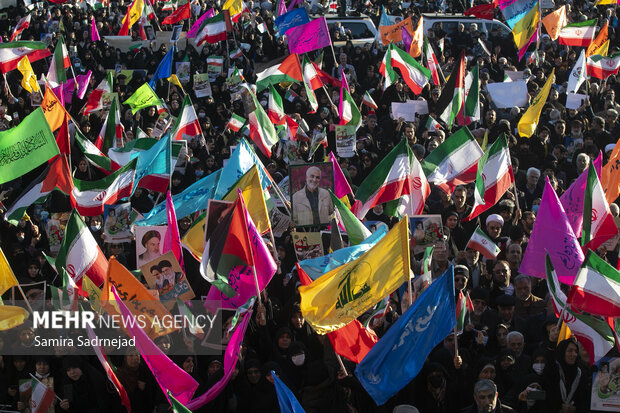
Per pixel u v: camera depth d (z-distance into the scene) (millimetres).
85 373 8398
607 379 7484
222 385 8023
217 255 8836
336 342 8555
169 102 18719
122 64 22734
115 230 11031
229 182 10781
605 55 18109
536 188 12930
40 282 9742
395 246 7965
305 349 8773
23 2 28281
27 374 8672
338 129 13977
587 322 8133
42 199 11438
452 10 27125
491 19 23422
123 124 16578
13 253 11070
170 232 9727
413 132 14352
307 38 18812
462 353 8438
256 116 13898
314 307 8258
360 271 8125
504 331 8633
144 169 11742
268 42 23078
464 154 11984
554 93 16828
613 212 11000
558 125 14750
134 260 11023
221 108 17641
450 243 10773
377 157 14039
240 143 10906
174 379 8008
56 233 11555
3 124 16422
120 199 11750
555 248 9570
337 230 9844
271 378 8344
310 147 14953
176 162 13438
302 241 10219
